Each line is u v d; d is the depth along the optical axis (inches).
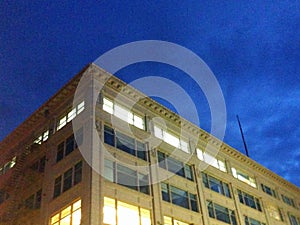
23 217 1104.2
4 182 1334.9
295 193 2138.3
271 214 1754.4
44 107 1337.4
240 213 1486.2
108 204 968.3
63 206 1007.0
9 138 1469.0
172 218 1146.0
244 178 1738.4
